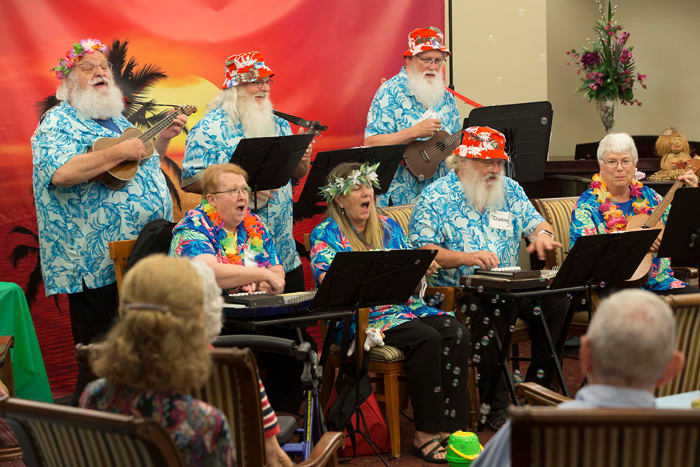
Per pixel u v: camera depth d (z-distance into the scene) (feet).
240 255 12.66
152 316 5.60
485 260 13.75
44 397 14.48
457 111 18.62
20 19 15.99
